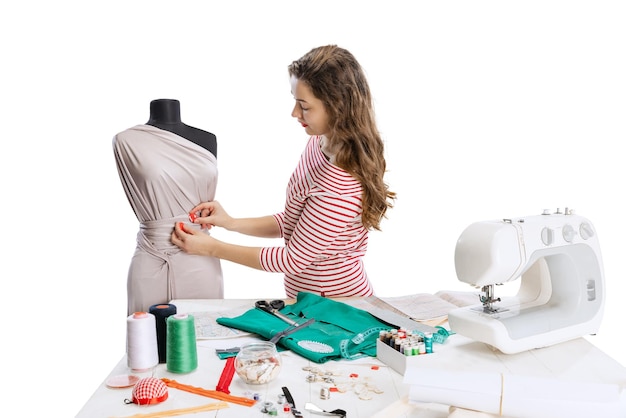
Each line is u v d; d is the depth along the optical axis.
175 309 2.30
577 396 1.83
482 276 2.20
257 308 2.68
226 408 1.93
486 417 1.86
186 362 2.14
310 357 2.25
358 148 2.74
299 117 2.83
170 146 2.82
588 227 2.40
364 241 2.98
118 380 2.10
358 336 2.34
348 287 2.93
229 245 2.87
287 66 2.84
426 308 2.68
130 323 2.16
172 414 1.89
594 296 2.39
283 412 1.91
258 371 2.04
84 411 1.92
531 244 2.24
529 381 1.87
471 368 2.15
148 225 2.89
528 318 2.27
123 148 2.79
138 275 2.89
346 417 1.89
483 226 2.25
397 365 2.19
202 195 2.96
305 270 2.93
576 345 2.35
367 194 2.79
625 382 2.06
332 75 2.68
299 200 2.93
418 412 1.92
